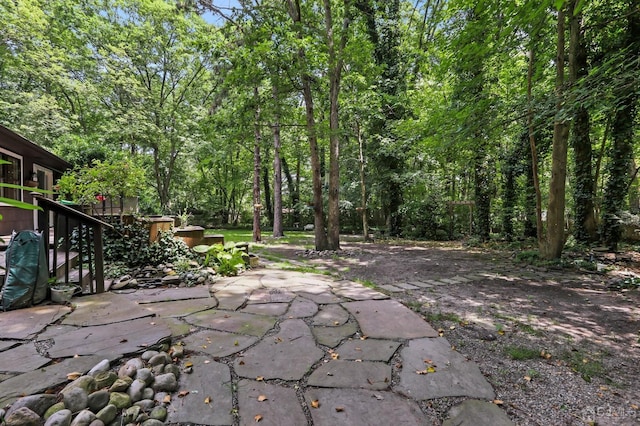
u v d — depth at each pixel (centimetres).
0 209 656
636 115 708
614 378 201
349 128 1155
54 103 1209
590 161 767
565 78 618
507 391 183
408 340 245
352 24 820
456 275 518
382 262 658
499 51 598
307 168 2103
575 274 519
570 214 1098
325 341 239
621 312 327
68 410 141
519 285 448
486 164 1002
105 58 1344
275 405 161
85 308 278
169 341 220
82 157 1188
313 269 559
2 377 162
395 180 1185
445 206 1207
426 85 1140
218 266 503
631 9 608
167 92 1753
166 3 1511
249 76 732
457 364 210
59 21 1313
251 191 2250
